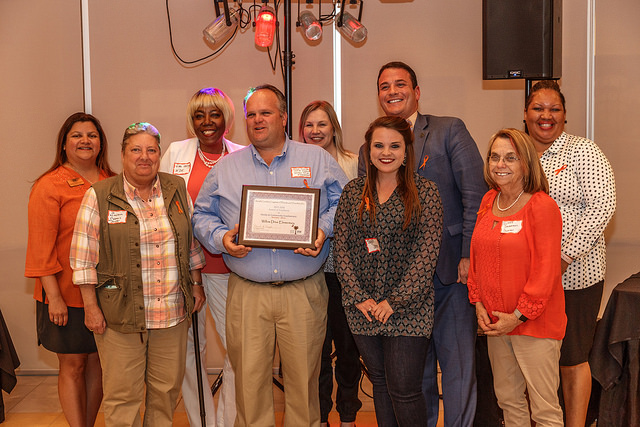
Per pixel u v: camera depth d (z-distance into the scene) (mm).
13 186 4422
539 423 2479
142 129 2645
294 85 4383
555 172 2873
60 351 3016
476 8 4312
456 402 2822
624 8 4309
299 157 2736
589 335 2904
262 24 3613
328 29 4348
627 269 4461
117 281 2588
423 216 2467
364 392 3998
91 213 2611
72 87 4375
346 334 3189
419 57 4359
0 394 3590
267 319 2645
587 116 4387
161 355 2725
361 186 2592
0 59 4359
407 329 2441
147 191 2713
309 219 2561
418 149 2854
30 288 4469
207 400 3275
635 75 4348
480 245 2520
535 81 4289
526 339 2432
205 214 2797
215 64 4379
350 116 4402
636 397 2852
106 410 2672
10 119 4391
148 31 4348
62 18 4340
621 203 4430
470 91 4367
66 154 3111
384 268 2471
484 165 2652
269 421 2693
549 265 2330
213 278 3191
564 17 4340
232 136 4430
